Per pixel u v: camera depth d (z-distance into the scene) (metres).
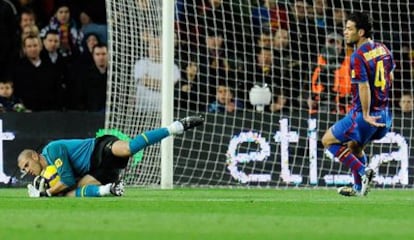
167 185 39.66
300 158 41.38
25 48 44.53
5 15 45.03
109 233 17.84
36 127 40.19
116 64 41.19
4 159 40.03
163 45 39.84
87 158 30.89
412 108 42.56
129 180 40.88
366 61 31.91
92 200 28.73
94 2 47.00
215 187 40.81
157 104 41.41
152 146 40.81
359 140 32.66
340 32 44.28
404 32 44.75
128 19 41.22
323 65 43.66
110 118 41.00
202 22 44.41
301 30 44.66
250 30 44.50
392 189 40.69
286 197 31.98
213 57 43.94
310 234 17.88
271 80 44.31
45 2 46.47
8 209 24.95
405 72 44.16
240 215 22.75
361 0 45.09
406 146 41.66
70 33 45.78
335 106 42.88
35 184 30.89
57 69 45.00
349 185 41.31
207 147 41.19
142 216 22.14
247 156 41.25
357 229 18.98
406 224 20.38
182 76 44.06
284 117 41.44
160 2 41.25
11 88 43.56
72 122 40.41
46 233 17.89
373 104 32.31
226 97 43.47
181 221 20.62
